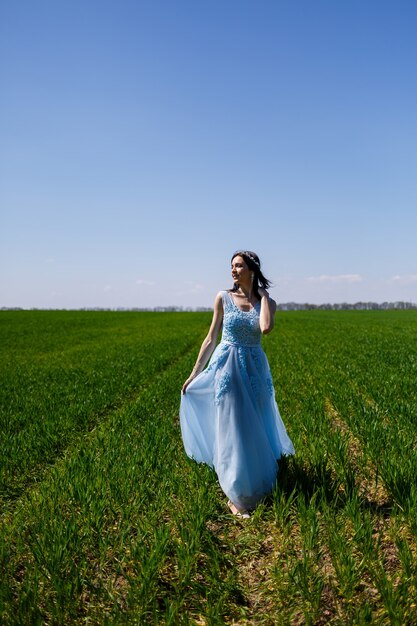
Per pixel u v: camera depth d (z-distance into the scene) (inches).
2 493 267.9
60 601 162.1
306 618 155.3
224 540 209.3
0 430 388.8
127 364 785.6
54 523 207.6
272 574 183.3
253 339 248.7
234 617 164.2
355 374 621.3
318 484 246.8
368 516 203.0
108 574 185.2
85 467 274.8
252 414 239.8
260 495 234.5
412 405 424.5
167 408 461.1
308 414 391.5
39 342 1331.2
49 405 476.1
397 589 160.7
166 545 192.9
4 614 157.0
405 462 260.4
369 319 2544.3
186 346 1132.5
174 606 161.5
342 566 174.7
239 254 247.1
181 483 251.6
